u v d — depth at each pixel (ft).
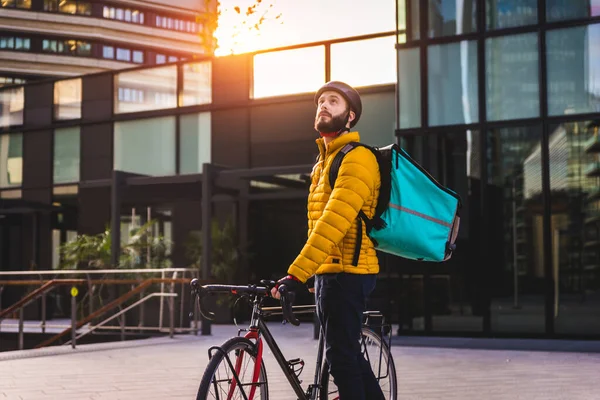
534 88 38.06
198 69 56.70
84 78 61.21
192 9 165.78
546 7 38.09
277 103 53.93
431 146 39.70
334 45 52.34
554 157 37.35
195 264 53.21
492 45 38.93
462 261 38.45
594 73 37.06
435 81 39.91
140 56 158.40
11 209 61.41
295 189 52.60
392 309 39.40
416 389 22.75
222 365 12.18
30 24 141.28
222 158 55.62
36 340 46.39
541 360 29.53
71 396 21.62
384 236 12.87
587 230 36.50
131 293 39.91
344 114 12.93
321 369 14.01
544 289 36.94
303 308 14.08
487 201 38.37
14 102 64.44
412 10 40.60
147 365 28.66
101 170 59.98
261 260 53.93
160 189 51.98
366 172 12.37
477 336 37.83
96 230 58.90
